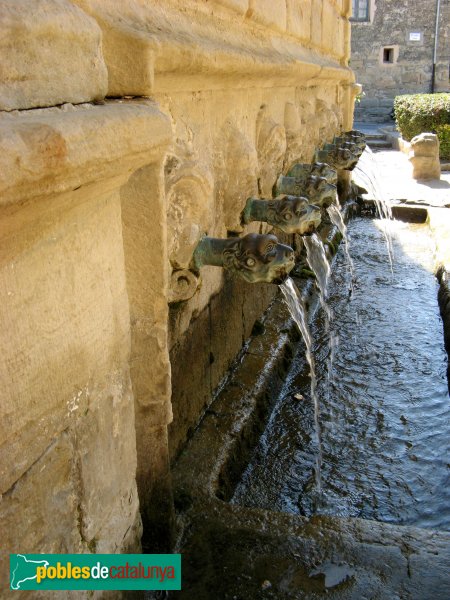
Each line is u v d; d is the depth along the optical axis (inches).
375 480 114.6
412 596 72.5
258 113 134.8
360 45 729.6
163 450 76.9
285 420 130.5
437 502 109.3
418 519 105.4
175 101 89.2
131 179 65.1
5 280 44.4
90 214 56.4
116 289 63.9
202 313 112.6
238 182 115.0
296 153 171.6
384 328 179.9
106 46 61.7
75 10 52.5
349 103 295.0
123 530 67.6
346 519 85.8
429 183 364.8
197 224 90.5
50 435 51.6
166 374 73.1
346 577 75.5
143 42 61.8
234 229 119.0
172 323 96.4
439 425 132.0
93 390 59.0
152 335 70.5
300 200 116.9
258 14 127.0
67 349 53.3
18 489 47.5
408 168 422.9
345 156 215.6
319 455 118.9
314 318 185.0
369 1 714.8
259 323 154.3
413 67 726.5
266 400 130.0
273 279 90.4
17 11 44.4
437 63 721.0
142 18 71.7
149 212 66.3
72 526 56.2
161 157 65.0
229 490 102.3
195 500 89.7
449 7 701.3
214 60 88.4
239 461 109.5
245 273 90.5
